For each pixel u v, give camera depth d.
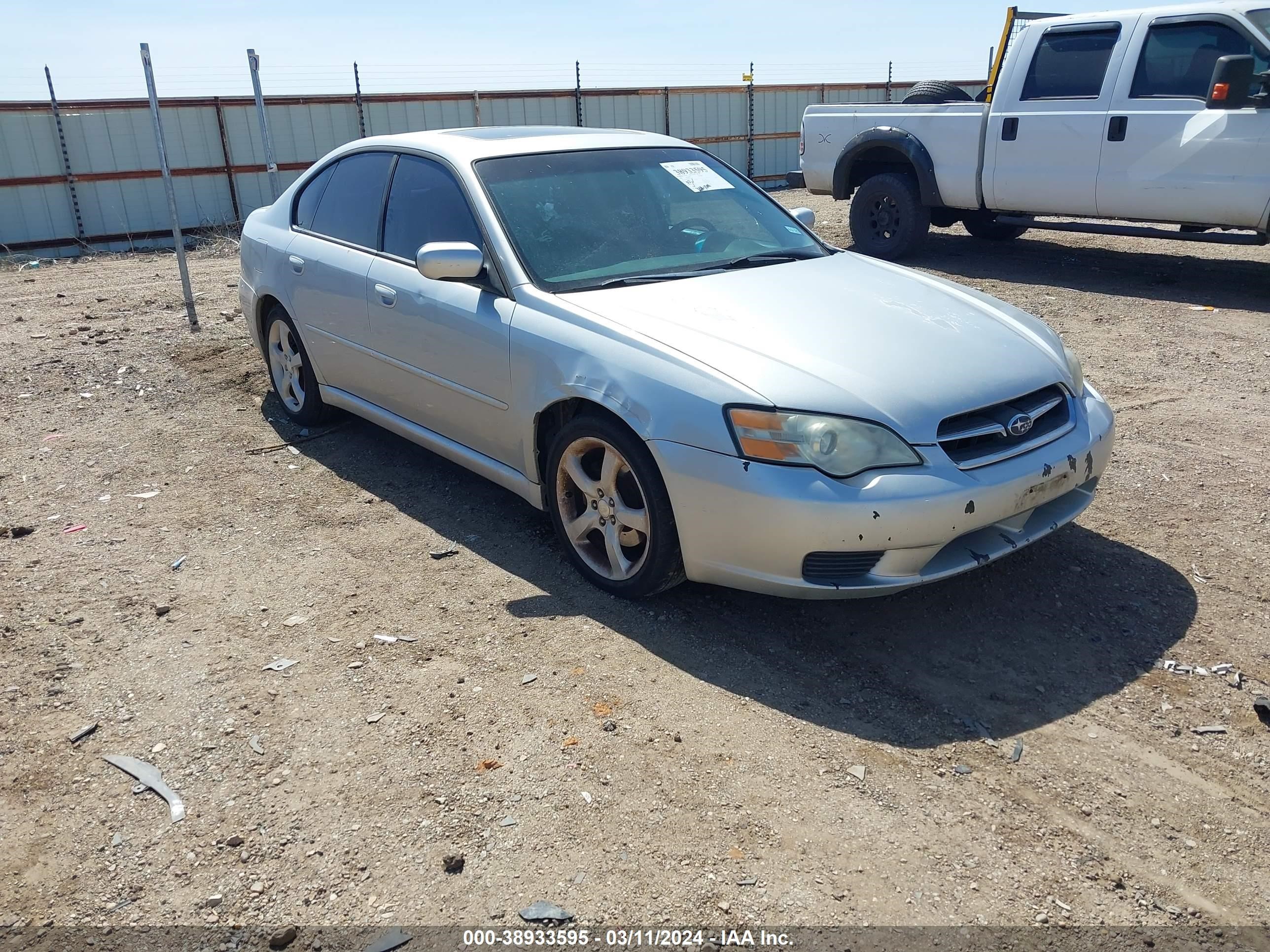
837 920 2.34
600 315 3.74
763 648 3.50
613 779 2.83
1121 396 6.04
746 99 22.33
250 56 8.48
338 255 5.03
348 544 4.39
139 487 5.09
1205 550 4.11
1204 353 6.82
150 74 7.67
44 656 3.55
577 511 3.98
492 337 4.04
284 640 3.62
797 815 2.68
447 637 3.60
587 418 3.71
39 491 5.07
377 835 2.64
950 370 3.48
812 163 11.09
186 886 2.50
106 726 3.15
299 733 3.07
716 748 2.96
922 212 10.30
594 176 4.58
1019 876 2.47
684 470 3.36
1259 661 3.36
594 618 3.71
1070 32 8.84
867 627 3.63
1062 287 9.05
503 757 2.94
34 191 15.34
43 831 2.70
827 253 4.76
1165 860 2.52
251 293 5.81
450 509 4.71
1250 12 7.88
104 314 9.09
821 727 3.06
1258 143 7.73
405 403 4.75
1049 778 2.83
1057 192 9.09
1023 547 3.60
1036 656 3.43
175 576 4.14
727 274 4.18
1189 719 3.07
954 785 2.80
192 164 16.64
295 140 17.52
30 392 6.67
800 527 3.17
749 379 3.30
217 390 6.59
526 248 4.13
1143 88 8.41
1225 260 10.09
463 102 18.98
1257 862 2.51
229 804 2.78
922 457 3.22
